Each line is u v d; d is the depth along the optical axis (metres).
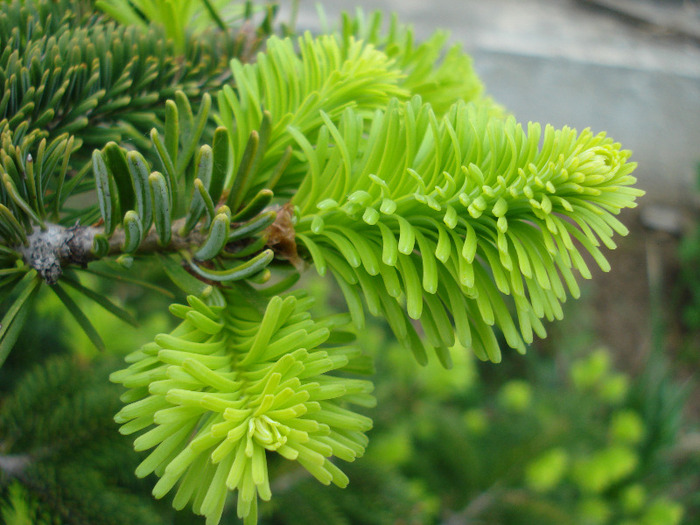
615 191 0.14
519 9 1.58
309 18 1.25
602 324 0.97
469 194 0.14
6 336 0.13
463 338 0.14
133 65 0.17
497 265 0.13
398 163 0.14
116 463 0.21
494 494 0.48
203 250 0.14
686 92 1.37
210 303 0.14
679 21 1.60
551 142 0.14
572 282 0.14
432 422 0.48
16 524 0.18
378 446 0.40
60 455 0.20
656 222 1.10
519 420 0.51
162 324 0.34
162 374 0.12
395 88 0.17
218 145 0.14
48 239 0.14
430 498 0.43
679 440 0.73
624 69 1.41
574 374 0.54
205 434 0.11
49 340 0.33
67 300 0.15
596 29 1.56
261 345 0.13
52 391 0.22
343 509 0.33
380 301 0.15
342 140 0.14
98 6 0.19
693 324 0.96
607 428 0.52
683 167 1.20
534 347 0.85
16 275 0.15
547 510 0.45
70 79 0.16
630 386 0.72
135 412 0.12
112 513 0.20
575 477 0.47
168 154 0.14
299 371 0.12
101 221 0.15
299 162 0.16
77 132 0.16
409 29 0.18
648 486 0.64
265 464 0.12
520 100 1.26
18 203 0.14
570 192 0.14
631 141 1.23
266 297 0.15
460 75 0.19
